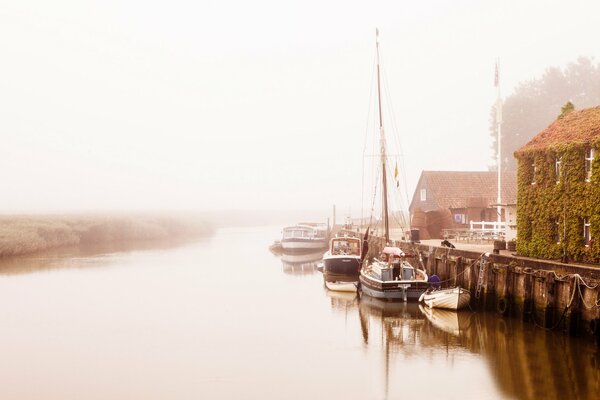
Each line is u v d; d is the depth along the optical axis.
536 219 29.58
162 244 76.25
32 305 32.56
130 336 25.64
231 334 26.02
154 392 18.50
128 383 19.36
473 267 29.34
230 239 89.75
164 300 34.41
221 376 20.05
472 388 18.44
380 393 18.28
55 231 65.81
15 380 19.69
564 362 20.44
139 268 49.44
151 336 25.67
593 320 20.73
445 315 28.70
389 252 33.66
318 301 34.19
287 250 64.62
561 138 28.66
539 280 23.98
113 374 20.28
